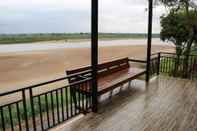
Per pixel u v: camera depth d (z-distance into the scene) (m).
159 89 4.55
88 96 3.35
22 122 4.20
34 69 12.84
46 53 22.94
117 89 4.57
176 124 2.90
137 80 5.34
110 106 3.58
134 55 20.30
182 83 5.06
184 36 7.55
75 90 3.32
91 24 3.02
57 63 15.41
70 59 17.77
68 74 3.39
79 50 27.27
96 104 3.32
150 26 4.84
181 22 7.44
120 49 28.70
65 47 33.44
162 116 3.16
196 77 5.73
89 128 2.79
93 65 3.16
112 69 4.62
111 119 3.06
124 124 2.90
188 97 4.03
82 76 3.31
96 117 3.14
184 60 5.95
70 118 3.16
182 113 3.27
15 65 14.55
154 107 3.52
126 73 4.62
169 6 7.80
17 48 31.12
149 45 4.95
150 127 2.81
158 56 5.82
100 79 4.06
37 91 7.32
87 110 3.36
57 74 11.18
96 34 3.04
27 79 9.90
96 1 2.87
